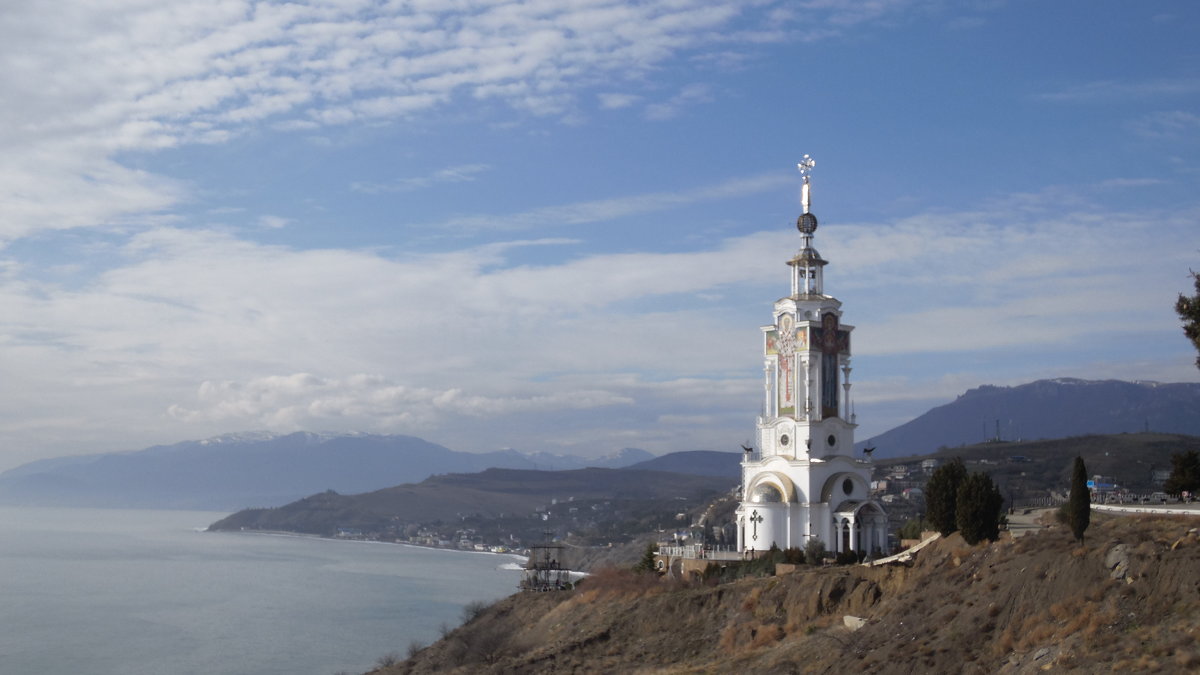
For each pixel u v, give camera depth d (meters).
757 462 144.75
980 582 86.31
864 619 96.50
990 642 78.50
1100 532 82.50
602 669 115.81
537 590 167.38
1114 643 69.19
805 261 145.62
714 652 109.88
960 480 105.62
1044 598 78.69
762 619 110.50
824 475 139.25
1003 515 112.19
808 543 130.25
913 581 97.00
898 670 81.00
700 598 120.88
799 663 92.88
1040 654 72.06
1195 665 63.31
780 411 144.12
